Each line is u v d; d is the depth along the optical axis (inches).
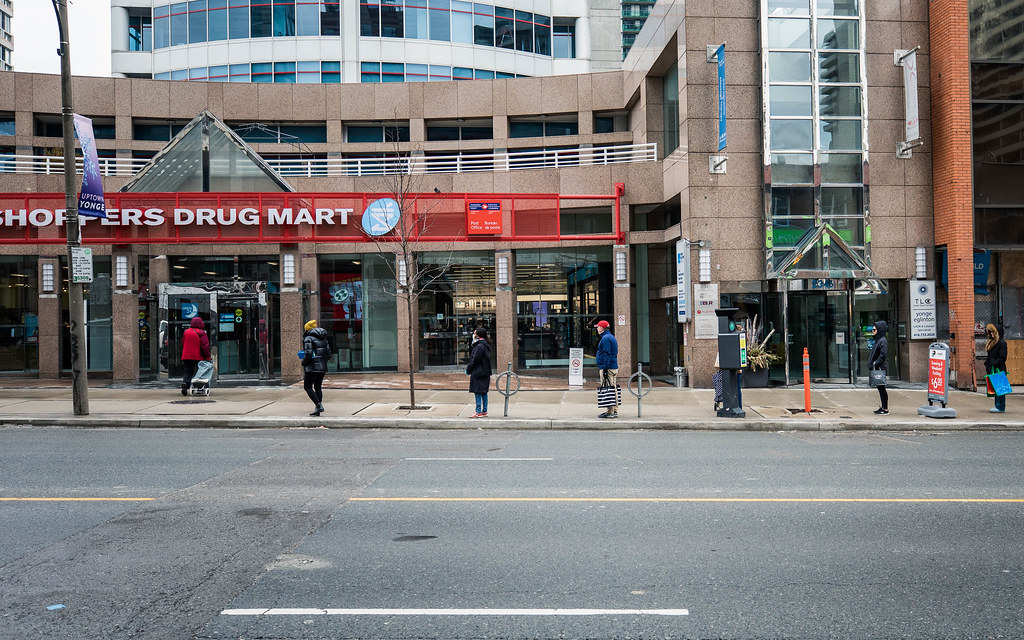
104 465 388.5
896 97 816.9
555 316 985.5
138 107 1047.6
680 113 826.8
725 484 340.8
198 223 805.9
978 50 797.9
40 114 1031.0
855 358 807.1
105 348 951.6
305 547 241.9
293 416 581.3
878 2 816.3
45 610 188.5
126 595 199.0
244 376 864.3
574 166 917.2
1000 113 802.8
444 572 217.2
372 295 987.9
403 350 970.1
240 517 279.7
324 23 1378.0
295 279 832.9
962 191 783.1
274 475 361.7
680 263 817.5
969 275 781.3
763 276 796.6
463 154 1097.4
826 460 409.4
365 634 173.0
